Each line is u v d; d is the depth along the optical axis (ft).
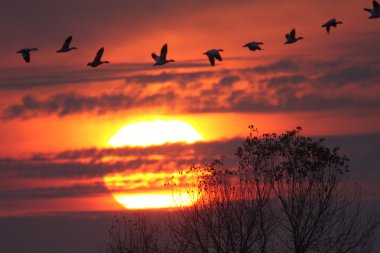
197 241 200.75
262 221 201.87
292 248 202.39
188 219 202.69
